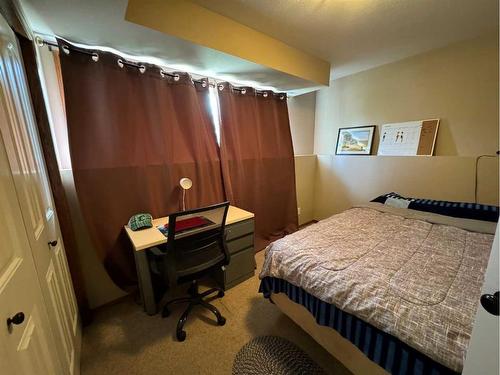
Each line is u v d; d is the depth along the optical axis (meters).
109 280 1.83
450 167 2.21
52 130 1.58
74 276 1.53
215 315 1.67
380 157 2.72
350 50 2.21
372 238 1.59
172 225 1.32
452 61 2.15
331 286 1.13
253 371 1.27
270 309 1.76
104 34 1.40
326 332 1.25
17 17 1.04
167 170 1.95
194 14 1.46
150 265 1.63
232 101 2.37
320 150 3.51
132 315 1.71
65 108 1.49
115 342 1.47
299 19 1.65
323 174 3.43
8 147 0.75
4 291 0.56
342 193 3.21
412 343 0.83
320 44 2.07
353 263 1.25
